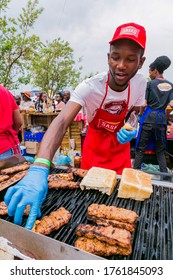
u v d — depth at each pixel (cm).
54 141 159
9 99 257
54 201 166
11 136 267
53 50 1412
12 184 181
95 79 199
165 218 145
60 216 140
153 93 390
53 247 107
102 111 222
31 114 613
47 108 615
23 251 117
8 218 147
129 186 163
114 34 162
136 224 142
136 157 432
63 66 1488
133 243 126
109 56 167
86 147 259
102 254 117
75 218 146
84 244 121
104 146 244
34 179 139
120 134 224
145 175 188
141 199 165
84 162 261
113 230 125
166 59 393
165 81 389
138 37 149
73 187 179
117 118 229
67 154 538
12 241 120
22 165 221
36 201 132
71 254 103
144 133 414
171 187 181
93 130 249
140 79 217
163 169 421
